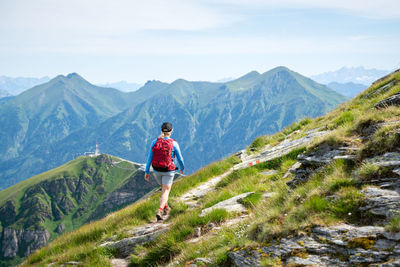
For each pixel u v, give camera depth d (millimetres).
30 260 12633
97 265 8492
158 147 9328
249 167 12961
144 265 7582
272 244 5090
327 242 4508
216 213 8109
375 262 3789
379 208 4668
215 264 5570
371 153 6391
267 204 7387
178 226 8414
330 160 7426
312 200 5523
